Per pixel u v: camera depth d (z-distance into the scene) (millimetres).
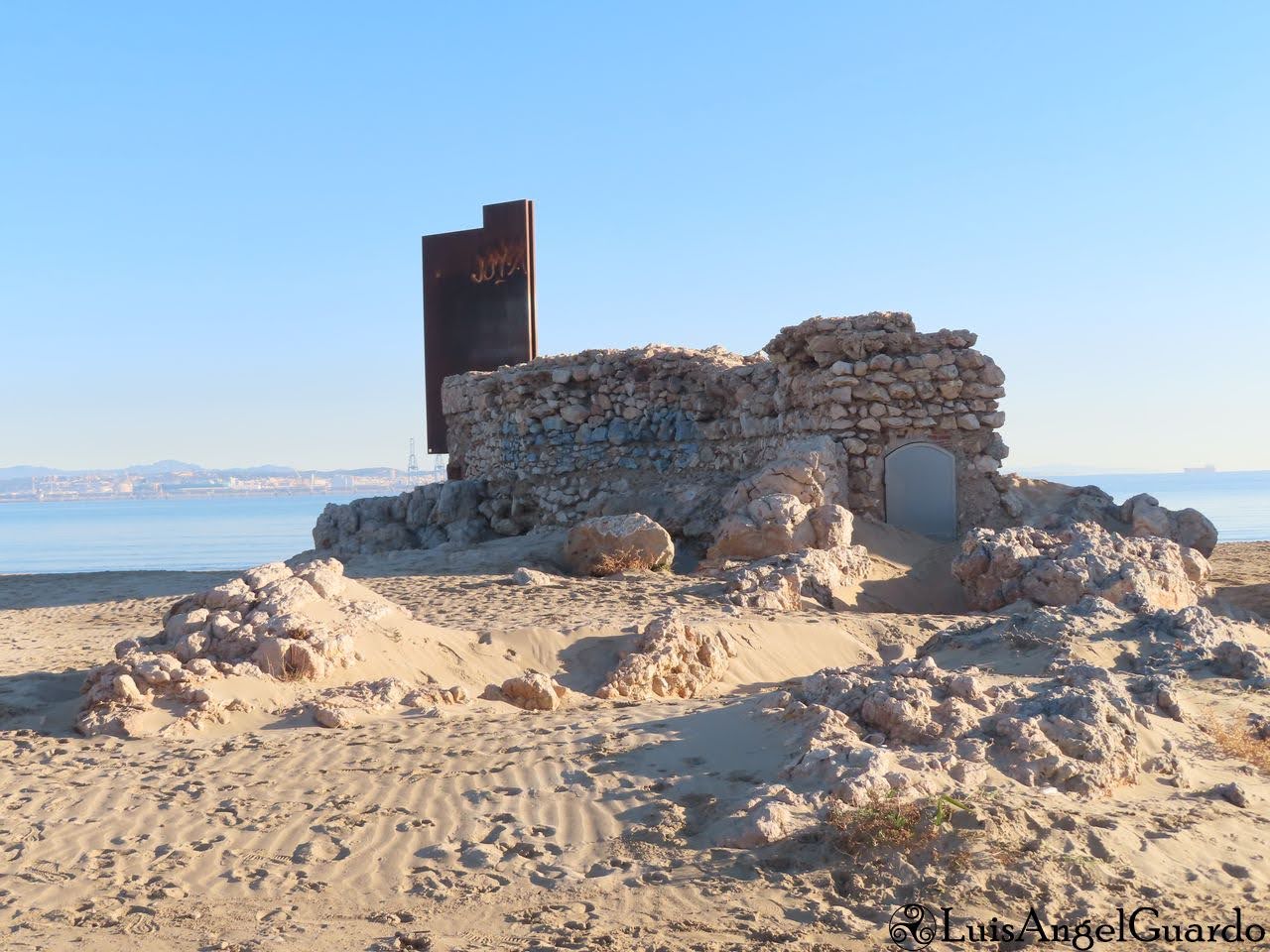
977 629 14633
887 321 25016
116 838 8141
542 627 15391
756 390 27391
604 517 24266
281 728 11211
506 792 8805
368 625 13703
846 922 6613
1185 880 7258
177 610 13719
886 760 8383
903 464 24719
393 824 8273
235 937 6496
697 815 8172
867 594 20938
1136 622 14156
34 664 14969
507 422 30953
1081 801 8289
